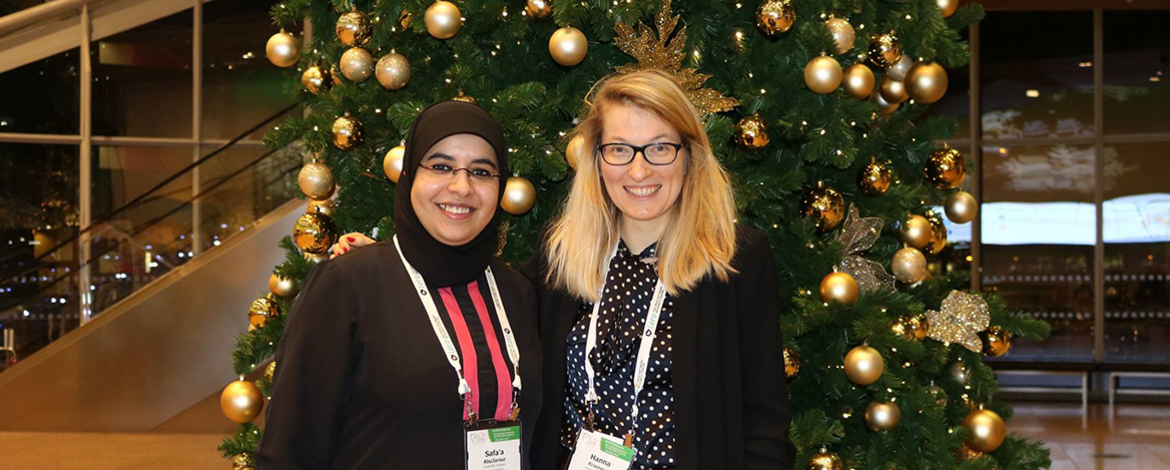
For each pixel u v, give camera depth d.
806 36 2.51
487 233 1.95
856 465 2.68
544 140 2.61
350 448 1.79
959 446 2.73
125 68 9.45
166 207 7.95
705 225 1.96
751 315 1.96
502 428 1.83
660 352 1.92
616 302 1.99
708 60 2.81
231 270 7.35
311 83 2.98
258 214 7.88
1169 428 7.95
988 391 3.04
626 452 1.88
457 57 2.73
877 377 2.48
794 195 2.92
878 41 2.77
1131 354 10.68
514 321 2.00
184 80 9.58
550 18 2.71
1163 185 10.62
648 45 2.49
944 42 2.82
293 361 1.75
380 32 2.71
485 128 1.90
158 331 7.28
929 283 3.18
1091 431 7.81
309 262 2.95
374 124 2.89
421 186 1.86
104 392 7.27
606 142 1.96
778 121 2.58
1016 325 2.95
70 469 5.96
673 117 1.93
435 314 1.86
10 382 7.20
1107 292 10.76
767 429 1.92
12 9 9.73
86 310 7.58
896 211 2.92
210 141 9.64
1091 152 10.77
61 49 9.16
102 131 9.43
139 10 9.34
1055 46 10.80
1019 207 10.92
